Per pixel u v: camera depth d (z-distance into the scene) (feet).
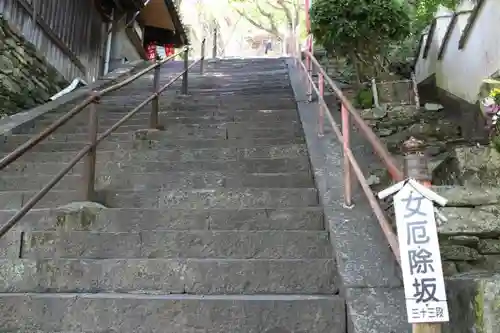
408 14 23.97
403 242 6.04
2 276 9.92
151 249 10.75
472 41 20.70
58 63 28.35
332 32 23.21
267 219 11.54
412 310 5.82
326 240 10.57
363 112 21.99
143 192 13.07
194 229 11.61
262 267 9.73
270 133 17.87
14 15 22.99
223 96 24.56
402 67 31.42
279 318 8.54
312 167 14.02
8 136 18.10
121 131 19.29
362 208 11.05
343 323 8.46
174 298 8.80
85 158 12.57
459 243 12.21
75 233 10.91
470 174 13.71
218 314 8.62
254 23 81.56
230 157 15.87
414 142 6.66
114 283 9.82
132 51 43.39
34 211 11.86
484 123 18.35
